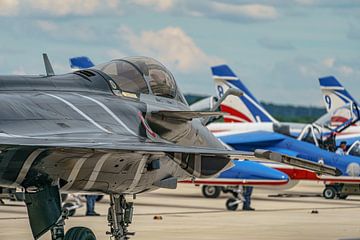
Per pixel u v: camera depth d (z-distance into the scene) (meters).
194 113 48.91
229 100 137.50
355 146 104.88
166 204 93.44
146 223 70.81
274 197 110.00
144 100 49.94
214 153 40.53
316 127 109.56
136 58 51.88
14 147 38.72
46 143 38.56
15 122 40.97
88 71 48.81
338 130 110.00
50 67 50.59
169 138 49.84
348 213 84.81
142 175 45.78
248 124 114.19
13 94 43.53
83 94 46.88
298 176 98.69
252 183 89.25
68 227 67.25
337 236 62.72
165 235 61.97
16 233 62.47
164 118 49.34
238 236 62.16
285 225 71.00
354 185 105.88
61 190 43.75
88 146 38.88
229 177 89.19
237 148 111.00
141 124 47.16
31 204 42.59
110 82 48.81
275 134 109.81
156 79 51.69
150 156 45.53
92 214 78.31
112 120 45.31
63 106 43.88
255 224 71.50
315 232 65.50
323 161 103.38
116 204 48.41
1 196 43.22
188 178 50.31
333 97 157.75
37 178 42.09
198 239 59.81
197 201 98.94
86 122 43.66
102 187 44.47
